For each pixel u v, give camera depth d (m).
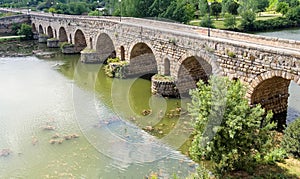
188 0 96.62
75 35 61.72
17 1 146.38
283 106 28.45
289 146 21.02
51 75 46.72
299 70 21.78
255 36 28.02
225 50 27.67
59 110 32.34
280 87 27.36
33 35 83.12
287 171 18.97
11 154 24.52
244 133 18.05
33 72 48.81
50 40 70.38
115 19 52.19
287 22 94.81
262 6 114.31
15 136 27.27
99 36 50.69
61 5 105.31
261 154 19.81
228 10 101.81
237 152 18.64
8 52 65.81
